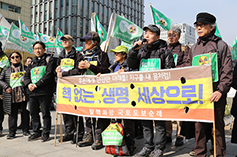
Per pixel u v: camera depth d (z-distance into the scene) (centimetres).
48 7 4800
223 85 262
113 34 546
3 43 872
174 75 292
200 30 290
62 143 413
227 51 277
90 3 4672
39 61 446
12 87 466
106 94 349
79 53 422
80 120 412
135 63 339
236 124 296
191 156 323
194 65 299
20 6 2869
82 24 4531
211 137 315
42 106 430
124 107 331
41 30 4966
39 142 423
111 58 657
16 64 495
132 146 347
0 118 491
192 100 278
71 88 393
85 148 376
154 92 306
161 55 325
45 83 422
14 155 337
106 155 335
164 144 317
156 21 588
